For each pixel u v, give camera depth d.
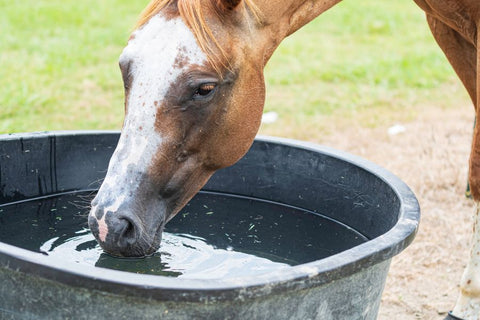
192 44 1.65
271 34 1.86
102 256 1.98
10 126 4.24
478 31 2.10
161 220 1.75
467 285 2.19
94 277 1.29
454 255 3.00
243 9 1.75
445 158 4.05
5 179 2.30
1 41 6.23
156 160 1.66
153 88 1.63
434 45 6.94
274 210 2.49
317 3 1.98
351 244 2.20
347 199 2.30
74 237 2.13
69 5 7.89
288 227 2.34
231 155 1.84
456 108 5.14
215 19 1.71
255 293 1.33
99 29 6.94
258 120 1.87
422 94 5.48
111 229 1.60
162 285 1.28
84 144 2.46
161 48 1.64
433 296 2.68
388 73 5.89
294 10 1.92
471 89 2.41
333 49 6.64
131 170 1.64
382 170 2.16
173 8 1.68
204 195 2.61
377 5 8.74
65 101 4.89
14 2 7.91
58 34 6.66
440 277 2.83
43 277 1.32
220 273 1.93
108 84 5.29
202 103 1.70
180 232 2.26
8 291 1.43
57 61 5.78
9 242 2.06
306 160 2.43
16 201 2.35
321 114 4.90
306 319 1.50
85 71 5.63
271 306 1.42
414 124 4.73
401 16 8.16
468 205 3.48
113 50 6.29
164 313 1.35
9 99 4.75
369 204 2.18
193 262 2.00
